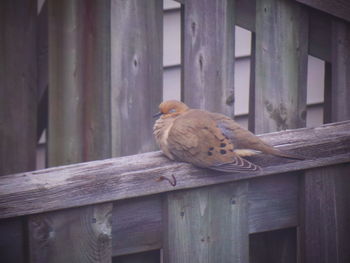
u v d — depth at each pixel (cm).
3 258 531
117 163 570
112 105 754
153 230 588
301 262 656
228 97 770
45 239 538
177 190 589
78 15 745
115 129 759
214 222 608
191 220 598
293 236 668
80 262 553
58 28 743
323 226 657
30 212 525
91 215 554
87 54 753
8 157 775
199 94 760
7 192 519
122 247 577
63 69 750
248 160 625
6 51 758
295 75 768
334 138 646
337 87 765
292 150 636
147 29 756
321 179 651
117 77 752
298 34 761
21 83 770
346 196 664
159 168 580
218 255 612
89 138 766
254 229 632
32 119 784
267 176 634
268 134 647
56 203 534
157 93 771
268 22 752
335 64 763
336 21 757
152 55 763
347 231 667
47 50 816
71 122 761
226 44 762
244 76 1282
